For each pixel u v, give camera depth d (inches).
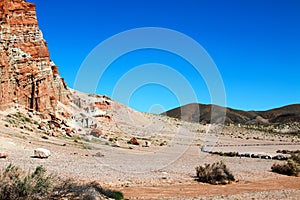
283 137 4175.7
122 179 876.6
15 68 2022.6
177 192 770.8
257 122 6884.8
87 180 794.8
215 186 913.5
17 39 2108.8
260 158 1804.9
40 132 1740.9
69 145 1517.0
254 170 1311.5
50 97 2226.9
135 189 766.5
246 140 3385.8
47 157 1095.6
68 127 2065.7
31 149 1245.1
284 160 1731.1
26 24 2193.7
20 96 2031.3
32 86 2103.8
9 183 449.7
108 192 608.7
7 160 932.6
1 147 1160.2
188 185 892.6
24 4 2210.9
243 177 1119.6
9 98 1929.1
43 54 2247.8
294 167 1263.5
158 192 751.7
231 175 1026.1
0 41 1955.0
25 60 2091.5
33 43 2187.5
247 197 745.0
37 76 2127.2
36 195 454.3
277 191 855.1
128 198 645.3
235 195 765.3
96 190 573.0
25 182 448.8
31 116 1959.9
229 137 3457.2
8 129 1560.0
